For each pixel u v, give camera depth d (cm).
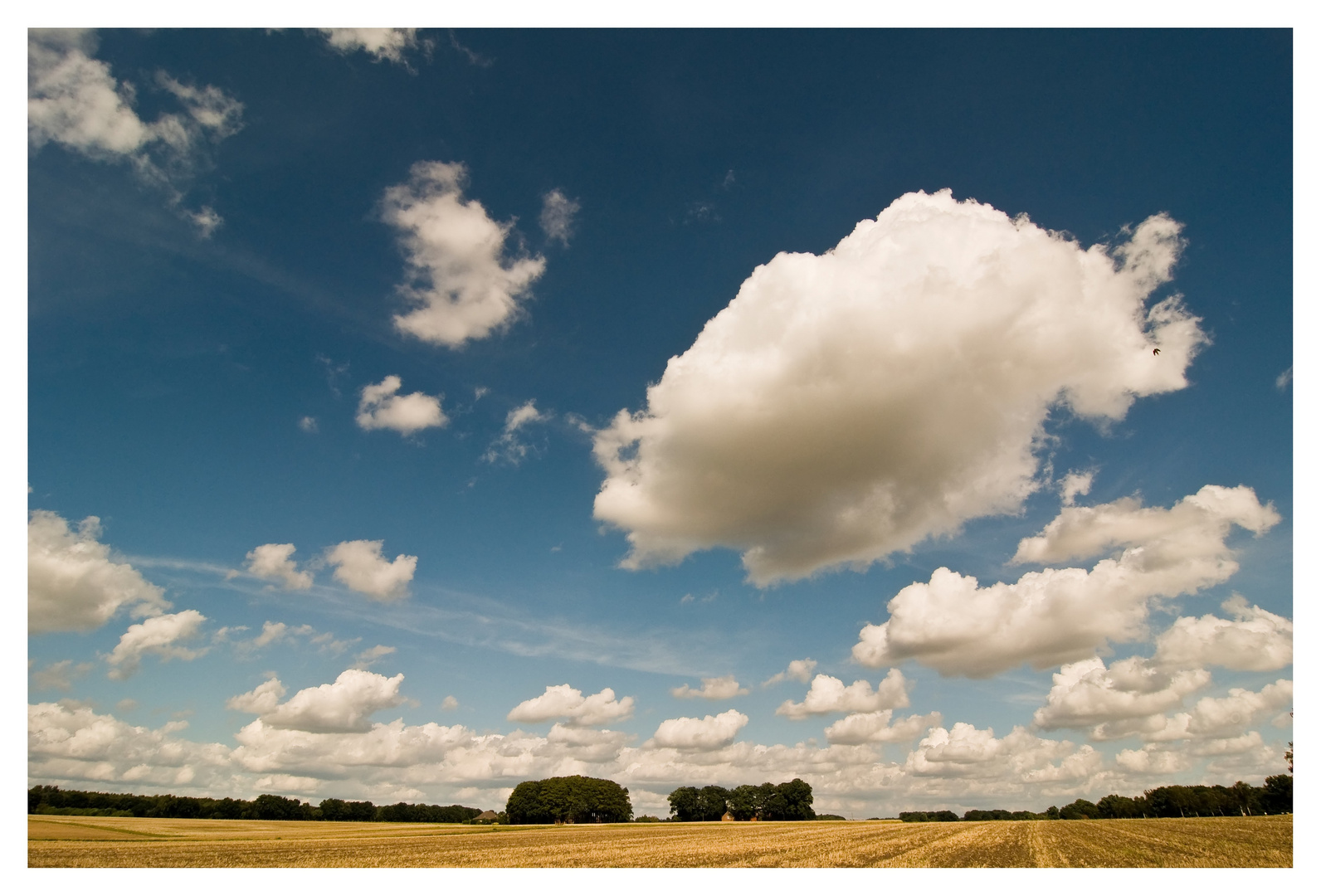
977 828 7044
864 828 7981
